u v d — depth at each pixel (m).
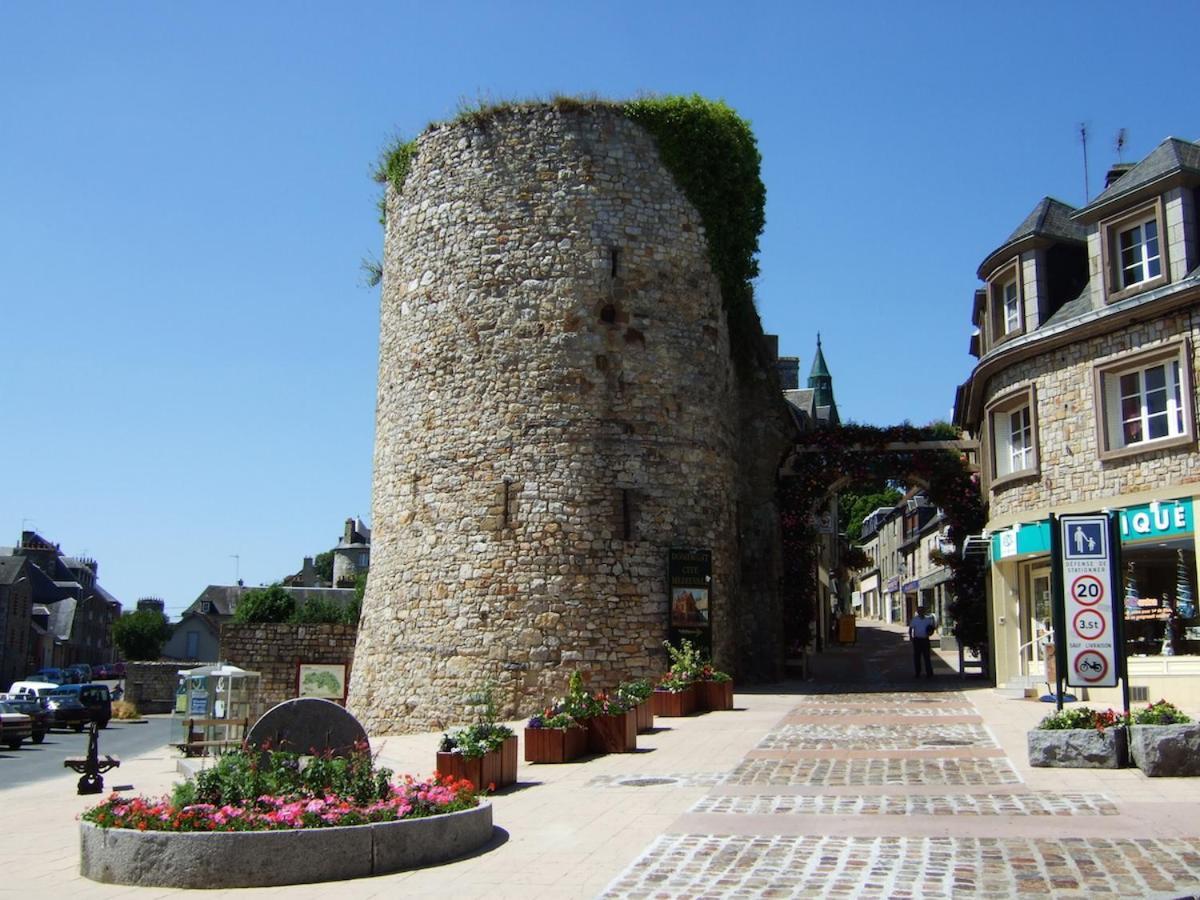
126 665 45.34
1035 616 21.28
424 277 22.91
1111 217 19.31
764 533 25.83
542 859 8.45
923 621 26.31
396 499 22.81
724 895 7.04
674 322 22.48
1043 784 10.60
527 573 20.84
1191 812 9.06
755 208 24.66
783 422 26.36
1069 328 19.64
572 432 21.28
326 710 12.23
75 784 17.77
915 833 8.55
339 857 8.23
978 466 26.47
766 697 21.36
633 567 21.22
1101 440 19.08
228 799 9.11
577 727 14.11
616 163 22.47
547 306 21.72
